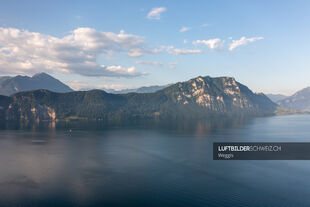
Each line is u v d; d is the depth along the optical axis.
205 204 100.06
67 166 157.00
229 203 100.81
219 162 166.00
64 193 111.81
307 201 102.19
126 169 149.62
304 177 133.25
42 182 126.62
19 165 159.75
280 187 118.44
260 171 144.62
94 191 114.38
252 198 105.38
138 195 109.12
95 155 191.12
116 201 103.50
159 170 147.00
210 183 123.88
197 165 158.38
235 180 128.38
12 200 104.75
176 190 115.12
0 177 134.38
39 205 100.06
